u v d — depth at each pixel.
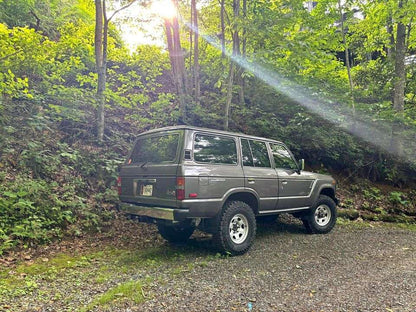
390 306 2.66
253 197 4.54
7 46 6.39
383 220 7.41
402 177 9.71
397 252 4.58
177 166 3.72
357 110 9.73
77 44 8.69
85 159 6.33
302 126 8.94
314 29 9.36
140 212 4.03
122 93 8.94
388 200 8.62
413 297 2.87
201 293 2.89
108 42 10.27
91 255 4.08
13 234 4.14
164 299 2.75
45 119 6.63
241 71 8.69
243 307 2.60
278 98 9.82
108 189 5.95
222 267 3.69
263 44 7.38
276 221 6.53
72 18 11.10
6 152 5.54
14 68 6.82
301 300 2.76
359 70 11.80
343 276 3.44
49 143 6.36
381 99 10.94
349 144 9.36
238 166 4.41
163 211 3.73
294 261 3.99
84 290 2.95
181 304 2.65
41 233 4.35
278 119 9.29
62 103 7.30
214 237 4.11
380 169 9.70
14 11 9.02
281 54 7.66
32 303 2.64
